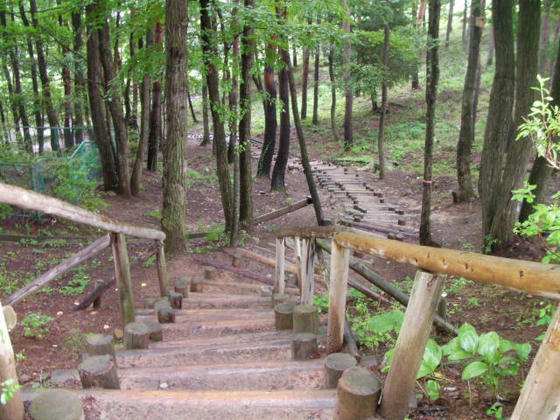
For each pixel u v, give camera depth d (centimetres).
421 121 2361
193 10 909
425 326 164
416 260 162
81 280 632
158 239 510
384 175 1642
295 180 1716
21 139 1153
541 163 637
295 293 563
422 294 163
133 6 813
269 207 1349
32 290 363
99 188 1302
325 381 222
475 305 459
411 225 1101
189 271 706
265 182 1656
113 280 514
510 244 691
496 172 727
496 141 721
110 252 806
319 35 805
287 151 1524
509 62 705
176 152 734
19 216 902
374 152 2048
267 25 756
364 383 180
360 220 1105
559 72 601
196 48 854
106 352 269
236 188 846
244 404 195
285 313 366
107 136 1252
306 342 274
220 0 809
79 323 468
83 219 288
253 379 253
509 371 210
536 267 112
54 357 363
